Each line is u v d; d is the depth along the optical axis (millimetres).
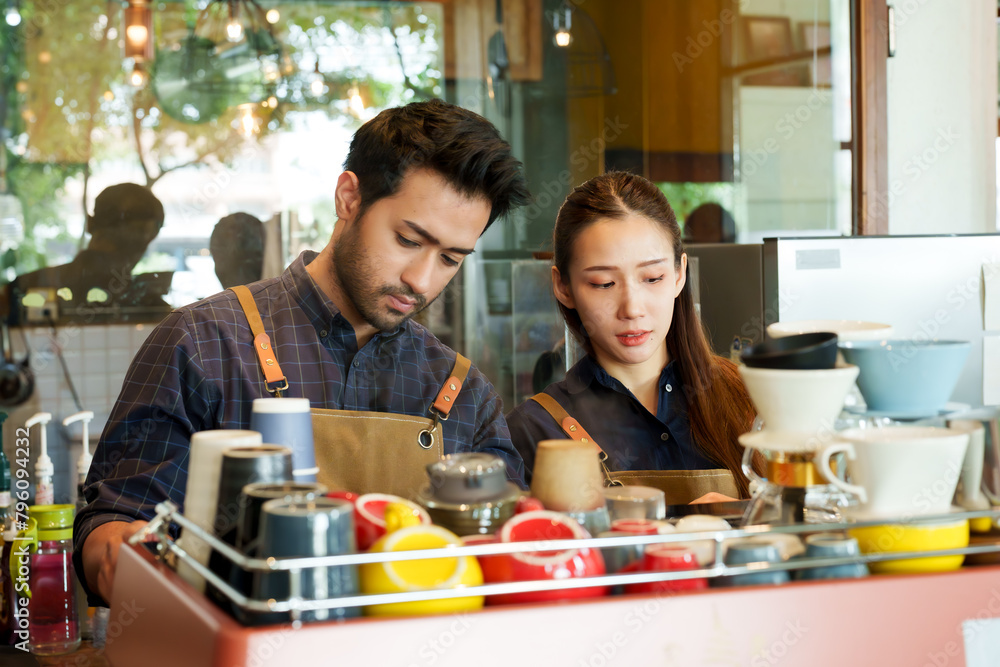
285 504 518
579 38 2980
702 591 525
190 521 587
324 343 1065
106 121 2799
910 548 588
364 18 2918
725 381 1229
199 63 2836
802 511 643
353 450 1031
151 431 980
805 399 592
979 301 1514
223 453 594
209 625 482
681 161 2891
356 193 979
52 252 2766
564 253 1178
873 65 2195
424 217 934
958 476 607
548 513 574
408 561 528
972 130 2277
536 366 2445
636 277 1120
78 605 1157
